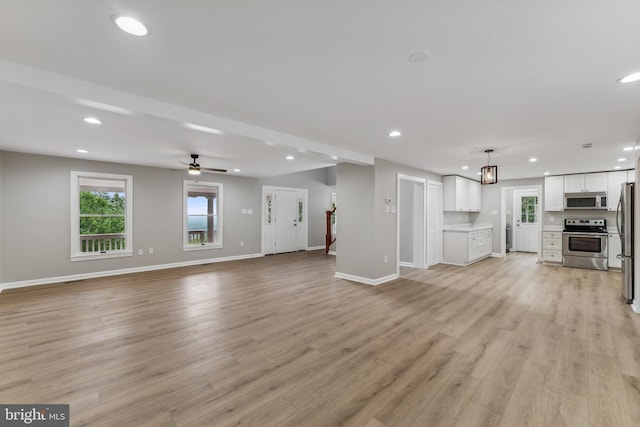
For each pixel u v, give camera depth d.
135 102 2.35
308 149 3.80
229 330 3.06
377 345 2.74
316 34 1.56
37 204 4.77
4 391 2.02
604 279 5.32
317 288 4.72
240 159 5.00
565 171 6.36
